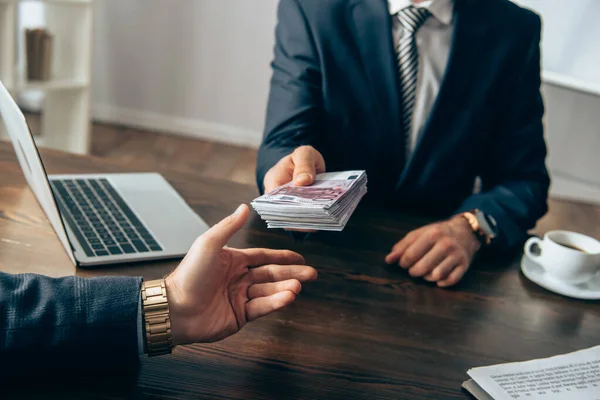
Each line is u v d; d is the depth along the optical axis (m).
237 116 3.83
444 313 0.94
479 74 1.46
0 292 0.70
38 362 0.68
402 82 1.50
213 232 0.73
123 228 1.02
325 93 1.48
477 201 1.25
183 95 3.84
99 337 0.69
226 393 0.71
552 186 3.42
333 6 1.48
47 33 3.08
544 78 2.93
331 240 1.13
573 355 0.85
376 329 0.88
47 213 1.02
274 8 3.53
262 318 0.87
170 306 0.72
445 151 1.48
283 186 0.98
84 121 3.34
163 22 3.69
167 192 1.20
